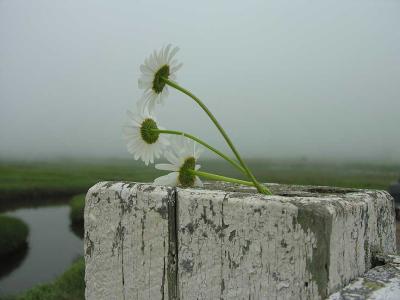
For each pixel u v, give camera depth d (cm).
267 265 19
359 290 18
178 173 29
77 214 357
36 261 245
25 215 448
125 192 23
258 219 19
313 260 18
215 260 20
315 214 17
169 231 22
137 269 23
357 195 24
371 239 23
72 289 128
